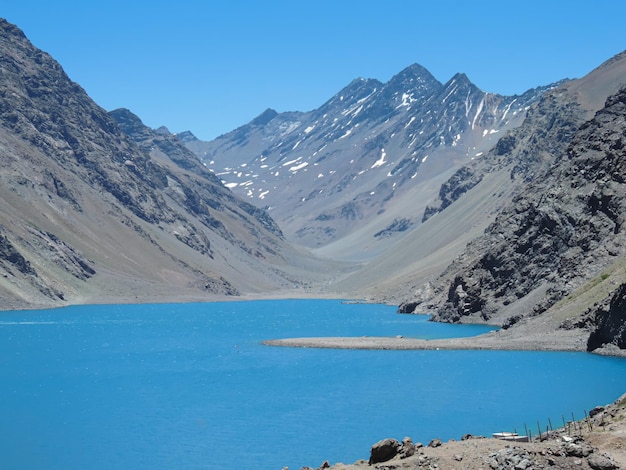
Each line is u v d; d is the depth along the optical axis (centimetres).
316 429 7994
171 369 13025
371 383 10812
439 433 7625
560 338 14038
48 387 11231
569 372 11038
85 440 7819
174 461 6956
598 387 9862
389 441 5006
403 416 8481
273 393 10238
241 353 15175
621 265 15550
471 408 8806
